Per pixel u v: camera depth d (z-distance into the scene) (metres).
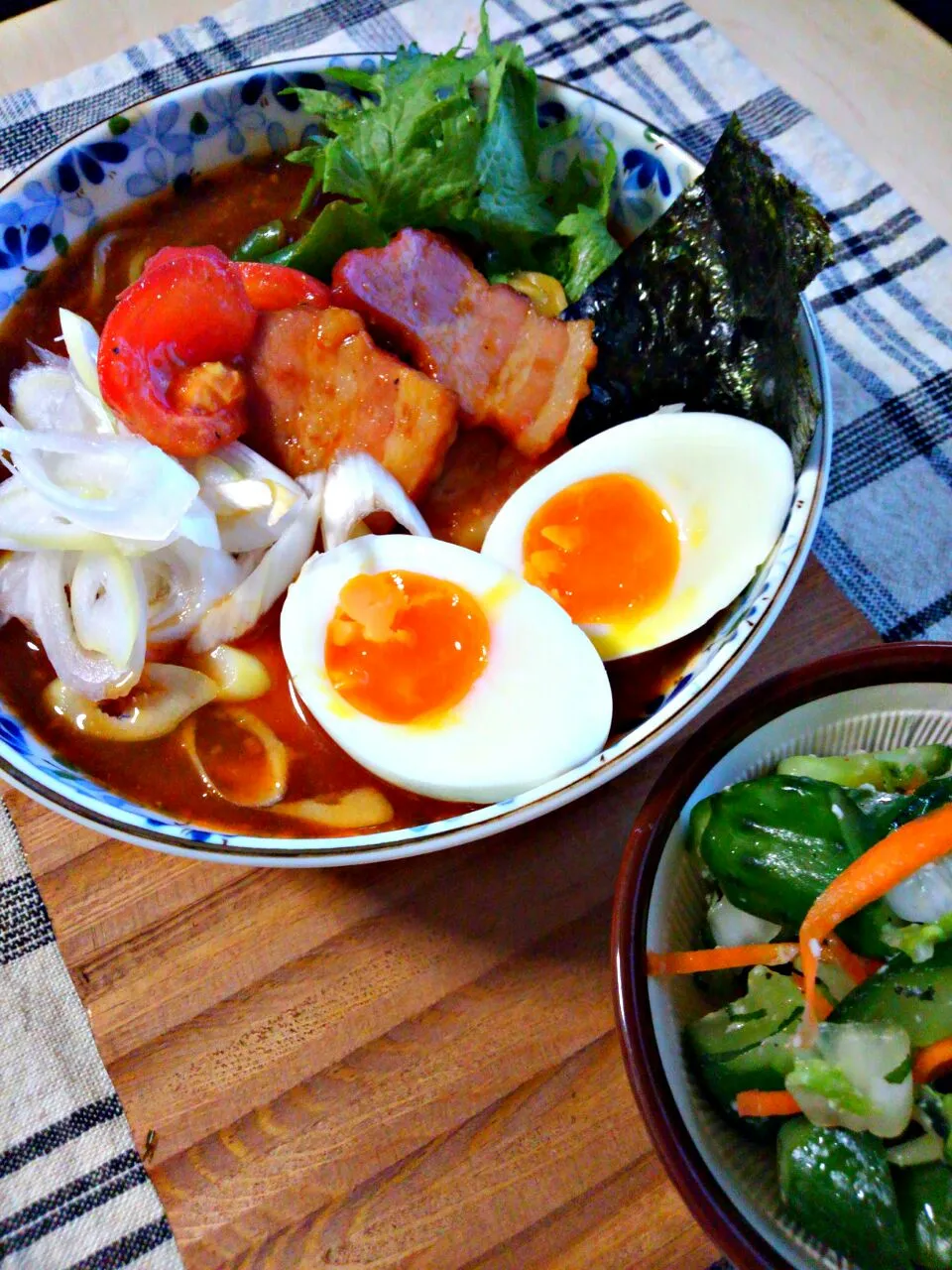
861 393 0.27
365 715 0.21
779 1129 0.18
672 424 0.22
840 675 0.19
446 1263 0.19
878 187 0.29
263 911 0.21
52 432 0.22
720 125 0.30
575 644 0.21
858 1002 0.18
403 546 0.22
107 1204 0.20
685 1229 0.19
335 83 0.25
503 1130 0.20
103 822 0.19
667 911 0.19
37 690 0.22
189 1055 0.20
